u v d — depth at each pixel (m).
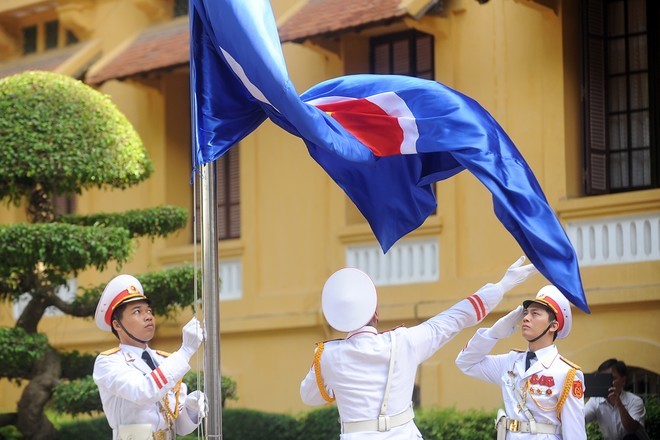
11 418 16.66
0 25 25.02
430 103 9.73
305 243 20.05
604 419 14.24
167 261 21.81
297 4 19.64
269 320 20.19
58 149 16.31
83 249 15.73
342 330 8.98
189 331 9.31
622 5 17.31
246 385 20.56
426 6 17.69
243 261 20.86
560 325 10.04
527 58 17.59
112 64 21.67
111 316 9.85
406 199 10.29
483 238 17.91
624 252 16.36
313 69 20.12
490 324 17.44
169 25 22.45
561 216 17.00
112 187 17.59
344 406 8.97
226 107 9.48
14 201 16.89
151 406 9.66
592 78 17.34
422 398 18.11
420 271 18.59
